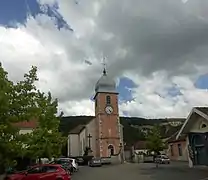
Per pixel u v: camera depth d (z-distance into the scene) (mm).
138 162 59531
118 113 70812
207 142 29344
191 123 30391
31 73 17203
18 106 15539
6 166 16094
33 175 20031
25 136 16188
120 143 68438
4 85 15367
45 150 27578
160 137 58188
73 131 85438
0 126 14320
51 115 30469
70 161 36562
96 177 27984
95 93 74125
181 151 52844
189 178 22781
